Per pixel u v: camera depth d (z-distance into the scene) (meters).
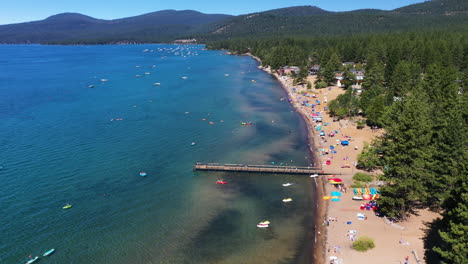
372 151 86.12
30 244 59.75
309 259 55.69
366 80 157.88
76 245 59.69
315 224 65.38
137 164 92.25
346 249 56.16
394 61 160.88
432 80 114.38
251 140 110.38
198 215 68.94
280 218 67.75
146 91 187.25
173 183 82.25
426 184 66.50
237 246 59.38
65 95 176.62
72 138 111.00
